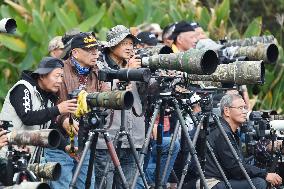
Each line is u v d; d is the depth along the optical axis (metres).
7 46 25.45
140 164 16.94
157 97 17.31
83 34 17.47
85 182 16.59
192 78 18.02
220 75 17.89
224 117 19.53
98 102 15.47
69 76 17.47
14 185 13.85
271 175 19.33
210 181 19.00
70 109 15.91
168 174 19.05
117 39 18.05
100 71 16.59
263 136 19.86
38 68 16.72
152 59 17.22
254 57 20.61
